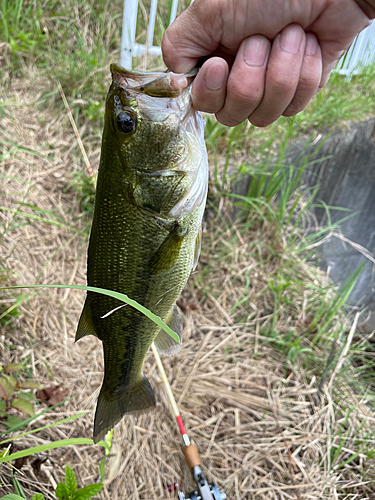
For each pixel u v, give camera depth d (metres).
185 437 0.44
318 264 0.79
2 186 0.56
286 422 0.52
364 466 0.51
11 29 0.71
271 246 0.69
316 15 0.20
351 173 0.88
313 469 0.49
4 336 0.45
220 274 0.65
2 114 0.62
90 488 0.28
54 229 0.57
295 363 0.59
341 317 0.68
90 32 0.79
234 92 0.21
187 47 0.23
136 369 0.33
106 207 0.27
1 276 0.48
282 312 0.64
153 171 0.26
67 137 0.66
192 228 0.28
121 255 0.28
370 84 1.00
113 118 0.26
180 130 0.26
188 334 0.58
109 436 0.36
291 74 0.21
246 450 0.49
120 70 0.25
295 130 0.77
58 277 0.54
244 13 0.20
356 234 0.97
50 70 0.70
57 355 0.48
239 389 0.54
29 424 0.41
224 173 0.63
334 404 0.56
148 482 0.43
